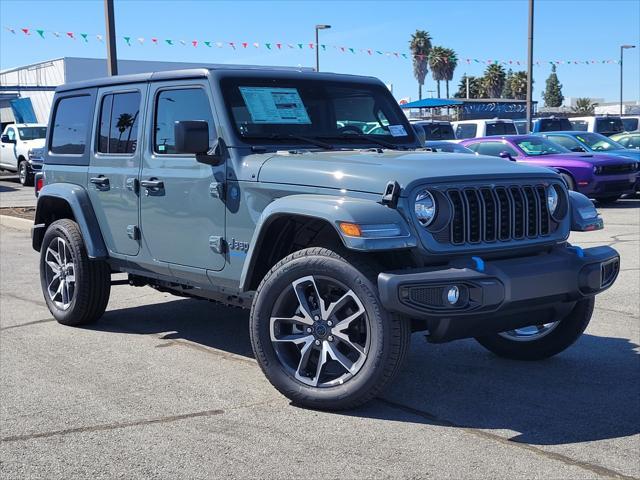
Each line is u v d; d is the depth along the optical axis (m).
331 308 4.43
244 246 4.98
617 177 16.23
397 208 4.25
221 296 5.45
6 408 4.65
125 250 6.04
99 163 6.23
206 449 4.00
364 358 4.33
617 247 10.74
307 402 4.54
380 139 5.82
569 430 4.25
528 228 4.65
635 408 4.61
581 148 17.73
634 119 27.89
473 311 4.16
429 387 5.02
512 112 38.34
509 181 4.60
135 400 4.78
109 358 5.72
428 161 4.66
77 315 6.57
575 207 4.98
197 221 5.30
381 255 4.49
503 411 4.56
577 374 5.29
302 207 4.37
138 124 5.85
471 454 3.92
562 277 4.48
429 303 4.10
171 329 6.61
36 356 5.79
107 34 13.73
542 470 3.73
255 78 5.45
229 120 5.13
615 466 3.78
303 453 3.94
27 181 24.61
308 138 5.41
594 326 6.57
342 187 4.43
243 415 4.50
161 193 5.57
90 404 4.71
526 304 4.38
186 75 5.46
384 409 4.59
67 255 6.66
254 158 4.97
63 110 6.87
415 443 4.07
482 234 4.43
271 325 4.62
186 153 5.40
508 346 5.60
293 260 4.50
